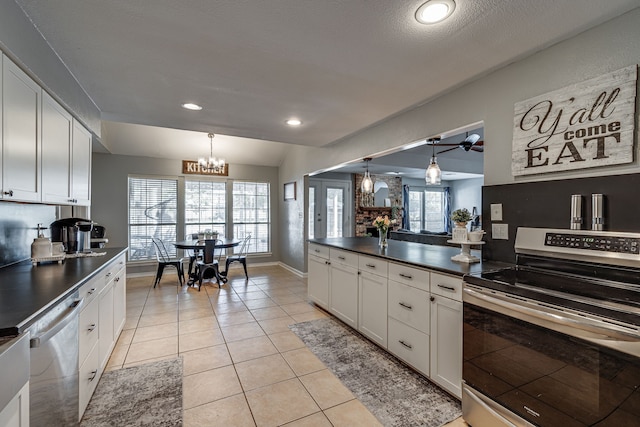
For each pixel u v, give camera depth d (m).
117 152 5.27
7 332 1.00
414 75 2.13
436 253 2.65
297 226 5.64
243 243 6.29
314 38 1.68
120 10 1.43
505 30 1.60
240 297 4.20
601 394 1.12
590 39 1.59
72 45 1.74
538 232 1.79
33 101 1.67
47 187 1.86
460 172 6.95
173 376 2.20
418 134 2.74
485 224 2.13
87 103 2.48
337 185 7.46
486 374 1.56
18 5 1.39
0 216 2.01
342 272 3.12
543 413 1.30
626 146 1.45
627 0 1.38
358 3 1.39
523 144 1.89
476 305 1.61
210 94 2.46
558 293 1.31
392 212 8.08
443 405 1.88
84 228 2.77
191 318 3.38
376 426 1.70
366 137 3.53
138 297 4.19
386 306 2.48
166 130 4.89
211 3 1.38
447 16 1.49
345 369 2.30
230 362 2.41
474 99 2.22
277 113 2.92
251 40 1.70
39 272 1.87
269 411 1.83
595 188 1.56
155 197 5.61
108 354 2.34
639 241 1.38
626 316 1.06
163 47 1.77
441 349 1.96
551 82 1.76
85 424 1.69
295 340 2.81
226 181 6.21
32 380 1.11
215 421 1.74
